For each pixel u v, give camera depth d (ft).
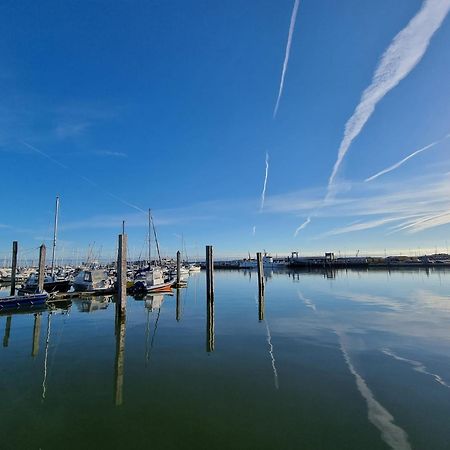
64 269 250.98
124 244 84.43
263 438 26.37
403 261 454.81
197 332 64.59
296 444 25.41
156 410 31.35
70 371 42.78
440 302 101.30
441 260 460.14
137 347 54.29
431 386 36.04
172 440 26.35
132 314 88.12
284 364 43.91
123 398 34.12
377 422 28.55
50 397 34.63
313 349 50.55
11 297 96.43
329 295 122.52
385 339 55.98
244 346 53.21
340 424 28.27
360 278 223.92
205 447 25.32
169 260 365.61
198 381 38.47
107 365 45.14
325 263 427.33
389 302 101.86
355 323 69.77
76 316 85.61
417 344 52.70
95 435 27.22
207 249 105.91
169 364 45.06
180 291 149.89
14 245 128.88
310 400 32.89
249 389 35.83
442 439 25.88
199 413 30.60
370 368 41.91
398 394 34.06
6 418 30.19
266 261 449.06
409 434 26.63
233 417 29.76
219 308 96.12
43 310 96.37
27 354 50.90
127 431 27.73
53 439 26.73
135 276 173.78
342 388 35.76
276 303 103.35
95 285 130.11
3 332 67.15
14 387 37.42
